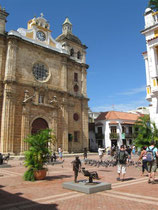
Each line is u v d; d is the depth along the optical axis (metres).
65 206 7.04
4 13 31.34
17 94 29.75
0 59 29.56
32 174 12.16
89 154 36.34
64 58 37.72
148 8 20.89
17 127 28.81
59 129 34.44
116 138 45.88
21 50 31.73
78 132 38.56
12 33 30.62
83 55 43.22
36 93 32.00
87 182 9.90
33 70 33.00
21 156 26.44
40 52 34.44
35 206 7.11
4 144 26.70
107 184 9.42
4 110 27.77
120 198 7.92
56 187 10.16
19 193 8.98
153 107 18.58
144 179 12.09
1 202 7.63
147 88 20.33
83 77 41.69
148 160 11.12
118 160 12.04
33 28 34.53
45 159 13.07
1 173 14.97
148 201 7.47
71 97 38.06
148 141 16.31
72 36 42.94
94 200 7.69
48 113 33.25
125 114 52.72
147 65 23.22
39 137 13.25
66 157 31.05
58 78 36.44
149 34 20.36
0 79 28.91
